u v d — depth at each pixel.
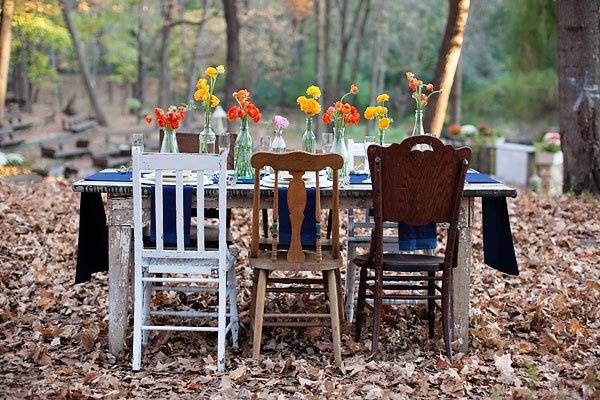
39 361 4.29
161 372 4.18
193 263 4.23
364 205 4.36
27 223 7.32
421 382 3.94
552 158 15.42
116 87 36.88
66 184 9.72
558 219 7.80
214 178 4.57
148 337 4.65
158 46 32.66
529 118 21.64
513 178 16.94
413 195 4.19
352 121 4.59
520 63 12.93
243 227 7.43
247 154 4.64
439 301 5.14
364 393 3.87
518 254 6.68
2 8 14.41
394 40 30.88
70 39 25.19
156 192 4.13
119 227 4.33
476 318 4.97
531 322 4.89
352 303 4.96
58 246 6.68
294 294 5.50
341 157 4.08
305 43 33.84
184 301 5.38
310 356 4.41
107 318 4.99
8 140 19.50
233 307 4.53
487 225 4.62
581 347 4.46
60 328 4.79
